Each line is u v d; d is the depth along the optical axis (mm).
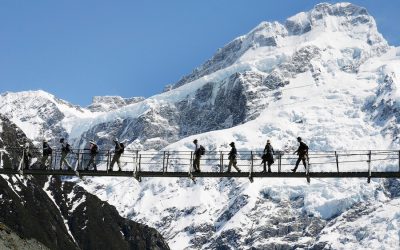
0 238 116250
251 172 84000
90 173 87125
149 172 86062
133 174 85875
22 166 89125
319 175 82438
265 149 84062
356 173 82125
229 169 85500
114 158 86688
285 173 83438
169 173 85688
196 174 85125
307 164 83188
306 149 83250
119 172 86312
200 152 85250
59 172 87438
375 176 81375
